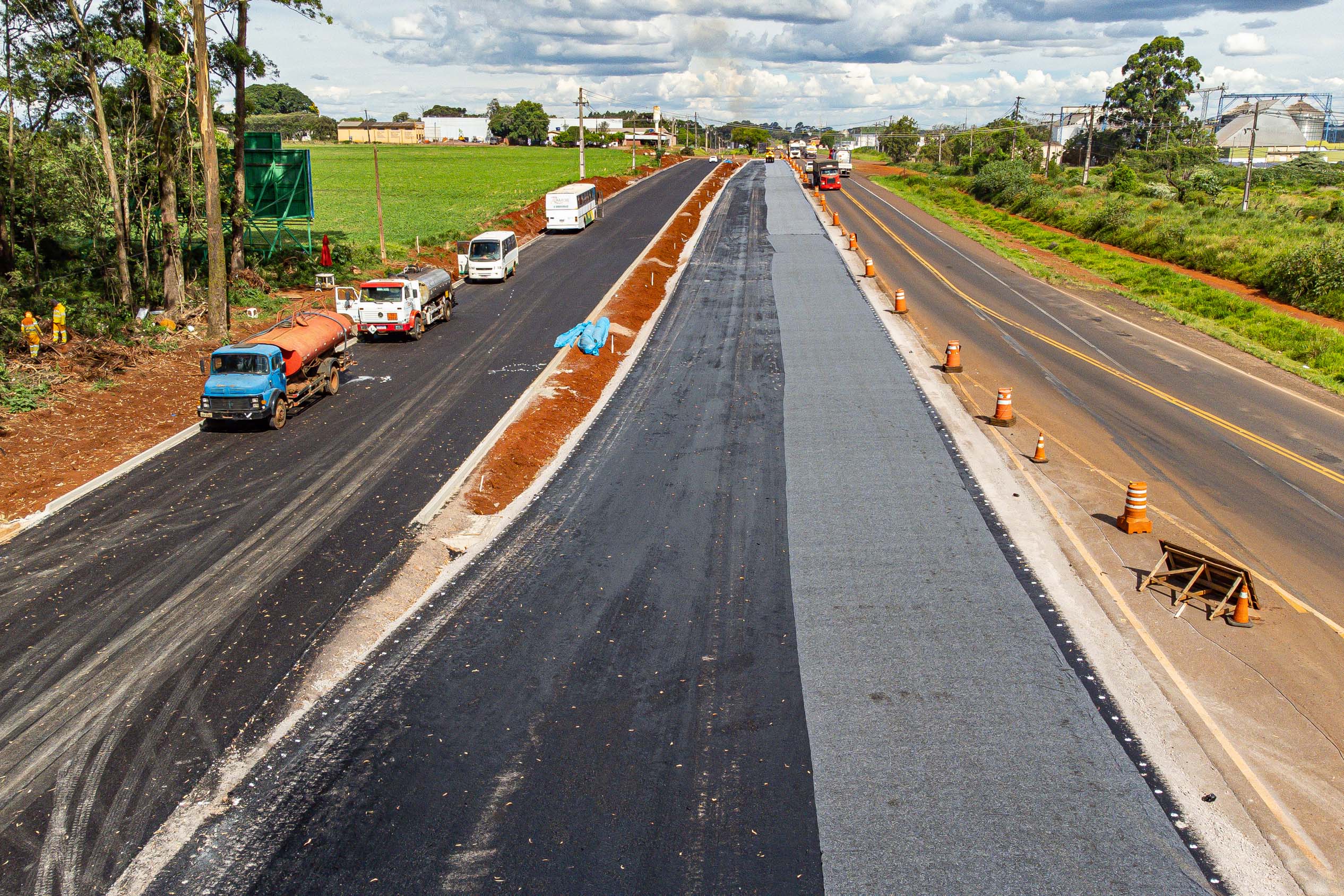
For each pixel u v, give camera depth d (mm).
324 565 16531
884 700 12734
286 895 9508
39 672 13320
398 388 27078
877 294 41375
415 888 9570
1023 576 16219
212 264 31562
